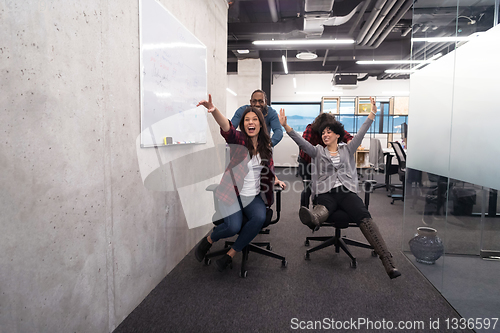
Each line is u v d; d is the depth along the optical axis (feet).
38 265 3.27
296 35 19.30
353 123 29.04
